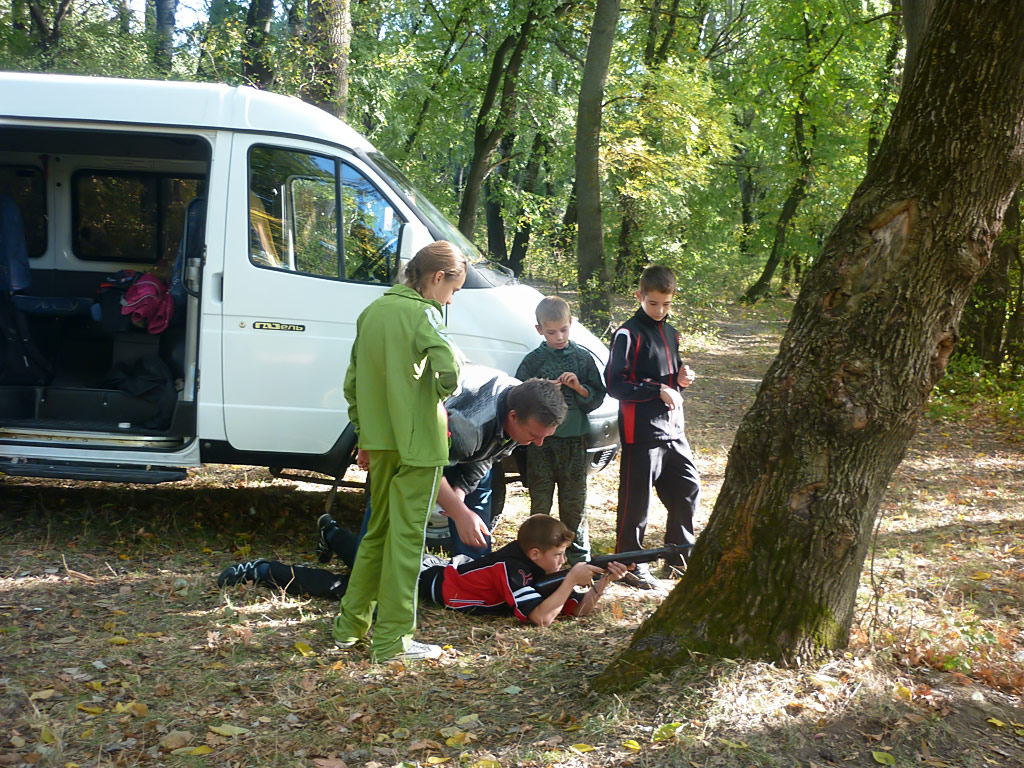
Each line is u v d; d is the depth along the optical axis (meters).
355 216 5.46
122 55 16.05
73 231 6.83
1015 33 3.00
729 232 29.27
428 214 5.59
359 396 3.69
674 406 4.82
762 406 3.36
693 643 3.33
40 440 5.45
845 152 24.73
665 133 17.78
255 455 5.43
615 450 5.81
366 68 16.05
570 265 18.56
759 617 3.31
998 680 3.54
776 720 3.02
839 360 3.21
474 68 20.52
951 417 11.31
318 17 10.59
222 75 12.53
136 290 5.73
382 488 3.78
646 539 6.02
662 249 18.08
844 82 21.33
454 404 3.99
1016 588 5.02
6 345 5.92
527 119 20.34
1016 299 13.81
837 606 3.36
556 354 5.01
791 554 3.30
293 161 5.41
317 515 6.20
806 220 27.38
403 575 3.75
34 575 4.76
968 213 3.10
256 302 5.31
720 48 27.25
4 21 16.19
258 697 3.47
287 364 5.34
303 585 4.58
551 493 5.08
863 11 19.39
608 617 4.45
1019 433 10.45
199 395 5.35
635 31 21.95
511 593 4.28
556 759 2.89
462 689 3.54
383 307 3.65
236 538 5.62
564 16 18.83
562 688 3.47
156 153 6.51
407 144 21.55
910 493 7.54
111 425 5.64
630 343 4.82
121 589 4.62
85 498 6.22
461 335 5.45
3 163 6.69
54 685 3.50
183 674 3.65
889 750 2.93
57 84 5.33
